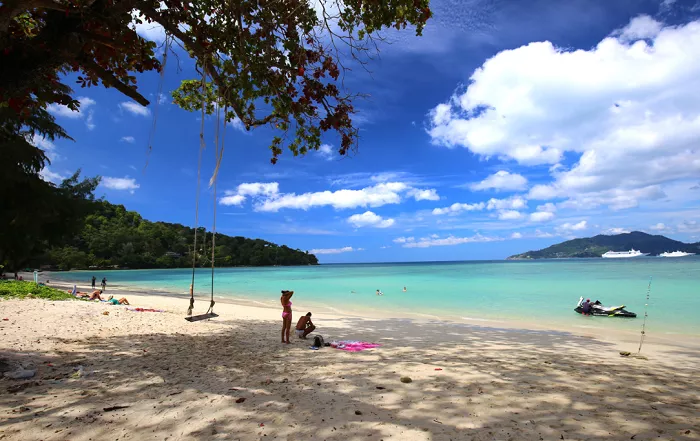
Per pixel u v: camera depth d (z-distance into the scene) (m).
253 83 6.36
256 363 7.38
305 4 5.98
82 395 5.17
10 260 6.08
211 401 5.00
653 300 22.88
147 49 5.36
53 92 4.85
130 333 10.45
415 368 7.04
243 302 25.94
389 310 20.80
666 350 9.65
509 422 4.33
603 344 10.52
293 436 3.94
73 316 12.52
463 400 5.11
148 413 4.55
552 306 21.61
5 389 5.35
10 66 3.94
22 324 10.52
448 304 23.39
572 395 5.37
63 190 6.29
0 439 3.76
